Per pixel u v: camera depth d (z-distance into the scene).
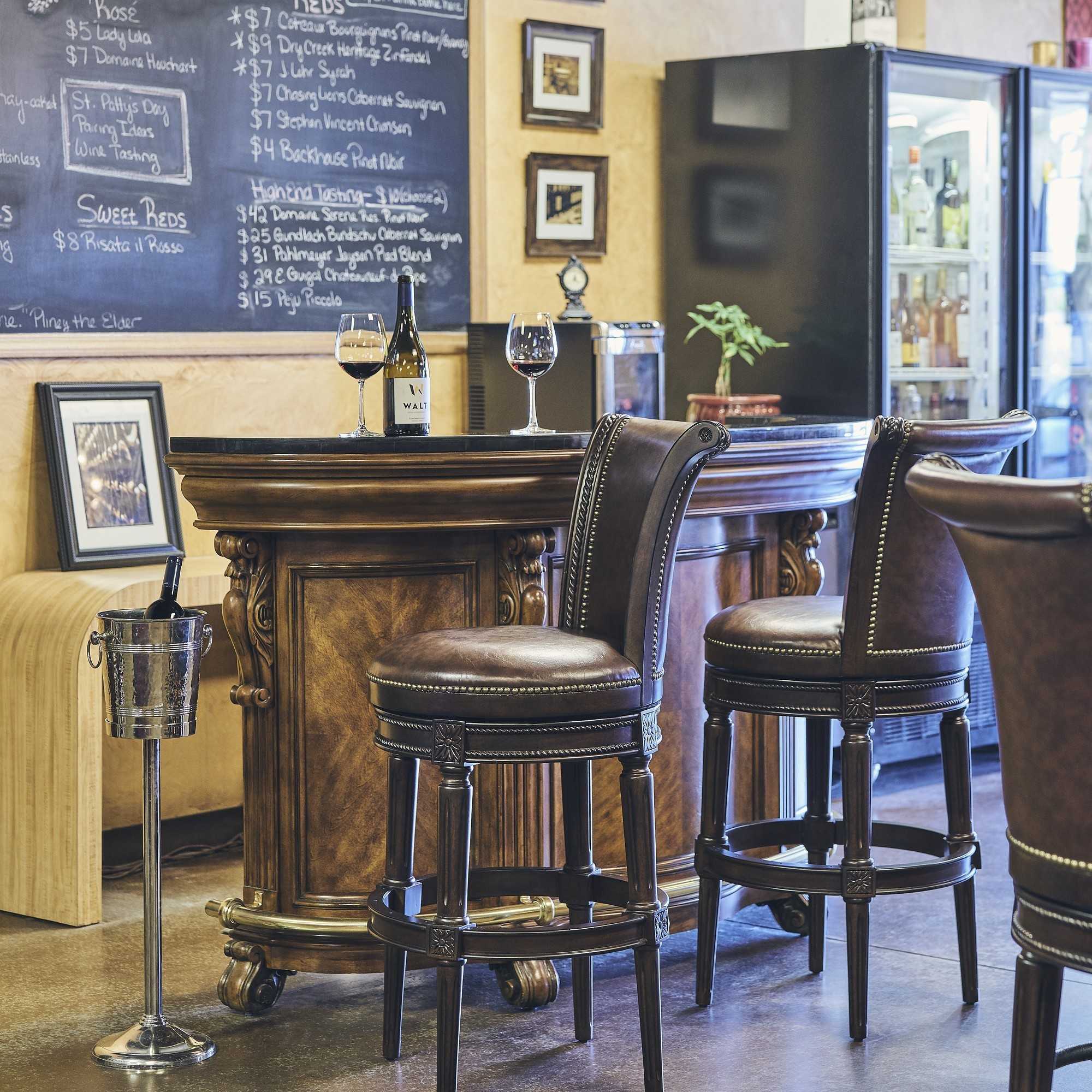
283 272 4.74
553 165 5.34
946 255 5.50
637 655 2.75
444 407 5.11
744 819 3.76
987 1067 2.97
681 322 5.59
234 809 4.79
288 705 3.26
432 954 2.68
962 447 3.05
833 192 5.16
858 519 3.06
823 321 5.21
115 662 2.98
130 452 4.36
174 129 4.48
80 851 3.90
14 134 4.17
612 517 2.87
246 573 3.24
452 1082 2.69
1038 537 1.96
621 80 5.52
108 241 4.36
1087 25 6.82
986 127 5.61
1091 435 6.17
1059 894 2.04
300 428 4.79
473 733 2.66
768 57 5.27
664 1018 3.23
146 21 4.41
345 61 4.84
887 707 3.12
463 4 5.11
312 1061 3.00
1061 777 2.01
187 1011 3.29
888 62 5.07
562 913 3.37
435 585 3.26
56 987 3.45
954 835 3.28
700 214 5.50
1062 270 5.97
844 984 3.43
